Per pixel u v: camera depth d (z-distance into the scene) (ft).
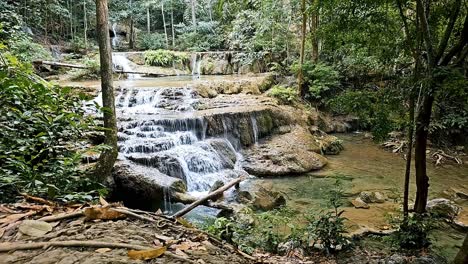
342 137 36.58
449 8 13.52
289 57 42.83
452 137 32.09
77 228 5.85
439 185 23.04
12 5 37.14
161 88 32.04
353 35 14.67
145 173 19.52
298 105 36.88
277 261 10.60
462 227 15.89
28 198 7.25
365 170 25.99
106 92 16.15
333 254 12.17
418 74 12.87
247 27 46.26
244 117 29.07
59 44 47.52
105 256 4.98
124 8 58.18
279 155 26.81
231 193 20.39
